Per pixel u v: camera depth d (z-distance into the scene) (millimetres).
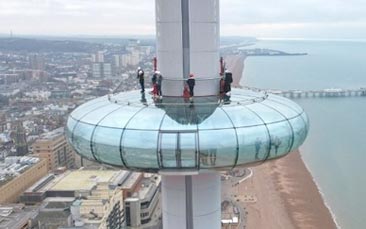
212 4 25172
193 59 25125
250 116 21484
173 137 20219
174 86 25203
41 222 127625
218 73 25922
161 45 25609
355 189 170125
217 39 25734
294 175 188375
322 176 185750
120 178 166500
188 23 24969
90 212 131625
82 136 22312
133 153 20672
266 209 157500
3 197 163125
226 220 148000
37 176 190625
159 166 20781
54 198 148750
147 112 21734
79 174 173875
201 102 23297
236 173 194000
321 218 147375
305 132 24000
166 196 26672
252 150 20875
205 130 20328
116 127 21172
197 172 21172
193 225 26156
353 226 141000
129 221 151625
